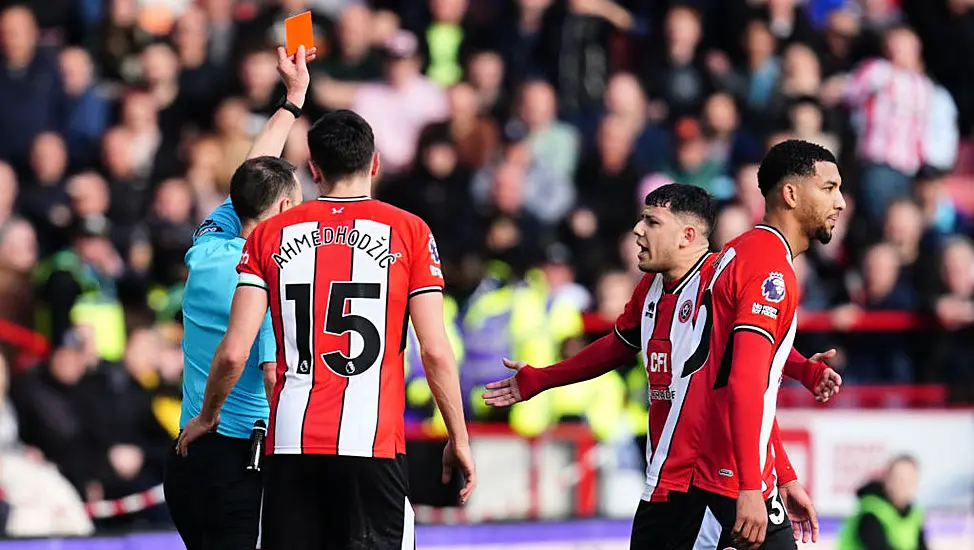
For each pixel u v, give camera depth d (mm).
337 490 15930
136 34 41250
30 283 33438
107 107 39188
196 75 38812
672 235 17375
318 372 15969
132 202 35656
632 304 18375
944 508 34875
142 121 37531
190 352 18609
